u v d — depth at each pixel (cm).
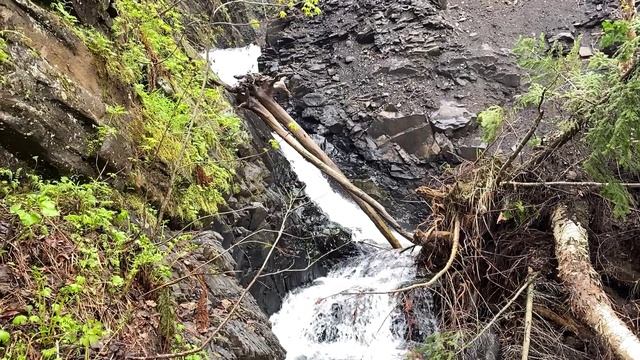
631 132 402
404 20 1230
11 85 262
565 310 487
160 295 267
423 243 557
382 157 1003
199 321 294
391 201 952
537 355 469
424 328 552
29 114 266
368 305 590
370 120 1045
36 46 296
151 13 494
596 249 520
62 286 223
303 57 1235
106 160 322
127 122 374
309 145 638
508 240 528
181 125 464
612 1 1191
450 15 1268
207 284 346
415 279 602
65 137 293
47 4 337
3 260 214
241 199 564
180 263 337
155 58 485
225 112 617
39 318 198
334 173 614
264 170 673
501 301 524
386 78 1122
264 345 347
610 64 428
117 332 220
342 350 559
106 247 266
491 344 472
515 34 1198
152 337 247
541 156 506
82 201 269
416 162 995
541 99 444
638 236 527
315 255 698
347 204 937
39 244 233
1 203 236
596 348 463
